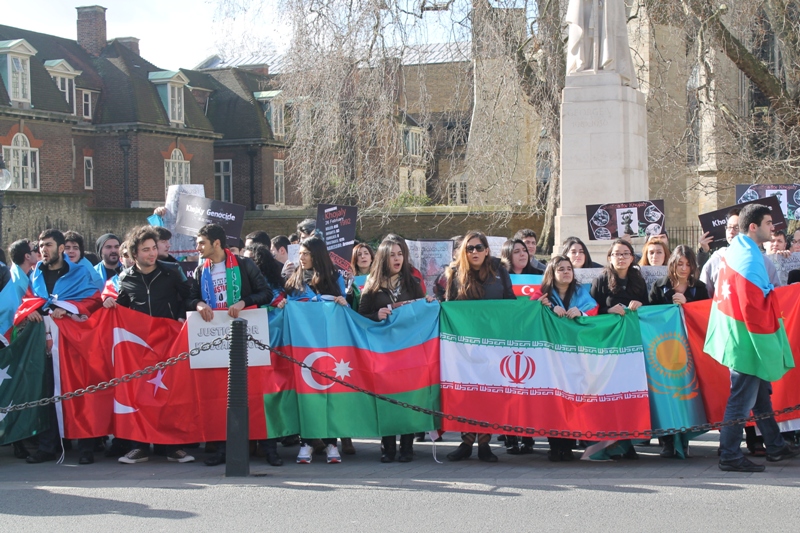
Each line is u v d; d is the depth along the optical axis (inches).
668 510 275.3
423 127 1032.2
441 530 260.2
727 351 320.2
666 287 370.3
